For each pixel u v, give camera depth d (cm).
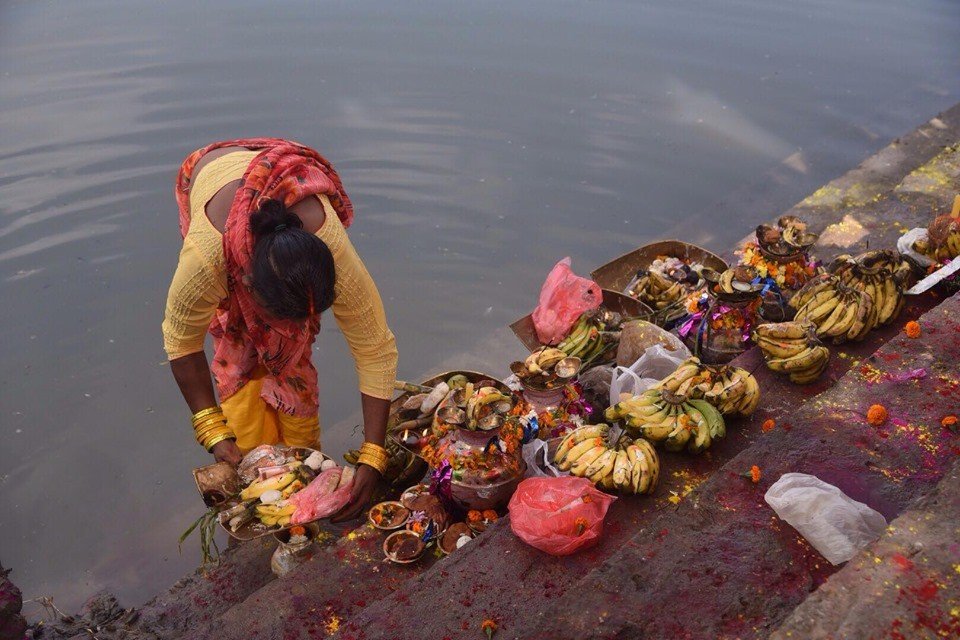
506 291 542
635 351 371
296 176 275
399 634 247
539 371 344
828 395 296
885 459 271
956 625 194
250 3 854
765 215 587
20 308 519
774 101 702
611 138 658
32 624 343
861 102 700
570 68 741
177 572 383
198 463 439
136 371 487
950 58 761
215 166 281
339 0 865
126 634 312
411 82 718
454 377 374
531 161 641
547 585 260
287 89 705
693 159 641
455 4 858
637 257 448
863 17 845
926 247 400
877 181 508
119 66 736
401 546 305
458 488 312
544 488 277
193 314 286
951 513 218
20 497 420
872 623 196
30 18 825
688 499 262
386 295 540
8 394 470
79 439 450
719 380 318
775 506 248
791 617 199
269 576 334
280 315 255
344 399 486
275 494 318
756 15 844
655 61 754
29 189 598
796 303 371
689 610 229
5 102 681
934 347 311
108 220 582
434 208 600
